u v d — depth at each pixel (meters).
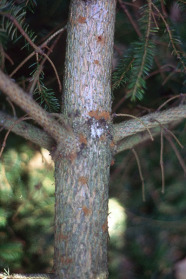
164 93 1.46
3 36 1.13
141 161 1.53
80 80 1.15
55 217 1.17
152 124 1.17
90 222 1.15
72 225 1.14
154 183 1.54
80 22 1.14
